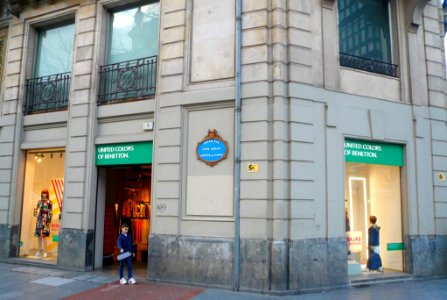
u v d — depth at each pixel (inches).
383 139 403.5
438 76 450.3
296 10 368.2
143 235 535.8
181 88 386.9
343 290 351.3
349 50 411.2
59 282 372.8
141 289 345.7
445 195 433.1
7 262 465.7
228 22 382.0
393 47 438.0
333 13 395.2
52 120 468.1
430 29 455.5
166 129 388.8
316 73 374.3
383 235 415.8
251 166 346.6
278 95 349.7
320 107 371.6
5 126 497.7
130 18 454.3
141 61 433.4
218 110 373.1
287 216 342.0
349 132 386.0
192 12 399.9
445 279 408.8
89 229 427.2
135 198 536.4
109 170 476.1
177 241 369.1
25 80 498.6
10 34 515.5
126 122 426.0
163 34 408.2
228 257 347.9
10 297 326.0
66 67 488.1
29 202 493.4
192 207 371.2
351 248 401.4
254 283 333.7
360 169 408.8
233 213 354.0
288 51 361.4
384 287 365.4
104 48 455.5
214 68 379.9
